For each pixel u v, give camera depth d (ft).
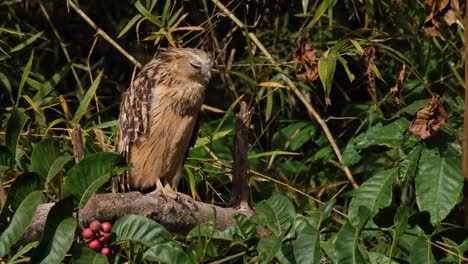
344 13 38.83
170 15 36.14
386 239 27.89
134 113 32.40
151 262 26.09
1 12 36.86
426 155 28.48
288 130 38.47
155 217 26.03
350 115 37.93
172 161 32.76
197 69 32.12
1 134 33.91
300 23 38.88
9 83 34.40
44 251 22.68
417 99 36.24
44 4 38.01
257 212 25.95
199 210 26.78
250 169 35.55
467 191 27.09
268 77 37.60
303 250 22.81
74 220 22.95
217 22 35.32
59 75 35.37
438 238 25.44
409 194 36.19
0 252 22.63
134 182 32.91
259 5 38.19
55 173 23.58
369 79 31.35
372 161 35.17
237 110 38.32
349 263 22.86
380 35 34.50
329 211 24.44
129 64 38.88
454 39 36.58
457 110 31.91
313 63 29.35
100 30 34.94
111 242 23.63
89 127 34.19
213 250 25.04
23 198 23.29
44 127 33.86
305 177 37.01
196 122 33.32
